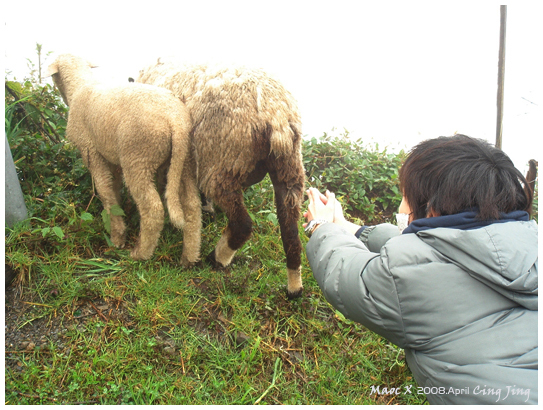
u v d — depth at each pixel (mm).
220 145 2424
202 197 3312
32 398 2062
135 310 2559
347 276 1525
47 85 3451
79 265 2789
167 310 2574
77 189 3266
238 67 2516
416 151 1562
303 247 3273
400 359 2582
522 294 1296
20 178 3285
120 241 2979
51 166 3328
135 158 2512
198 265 2932
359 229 2115
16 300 2527
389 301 1385
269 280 2953
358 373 2486
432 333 1344
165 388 2209
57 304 2506
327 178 4066
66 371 2195
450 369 1307
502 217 1371
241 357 2393
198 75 2611
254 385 2305
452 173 1416
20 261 2592
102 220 3119
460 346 1296
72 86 2984
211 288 2773
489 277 1288
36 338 2363
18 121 3486
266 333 2613
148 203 2607
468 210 1406
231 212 2576
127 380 2203
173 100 2533
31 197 3102
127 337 2410
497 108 3625
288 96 2500
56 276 2641
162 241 3076
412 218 1574
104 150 2705
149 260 2861
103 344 2361
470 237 1306
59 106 3527
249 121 2359
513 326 1289
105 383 2176
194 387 2232
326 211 1967
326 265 1658
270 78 2488
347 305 1521
